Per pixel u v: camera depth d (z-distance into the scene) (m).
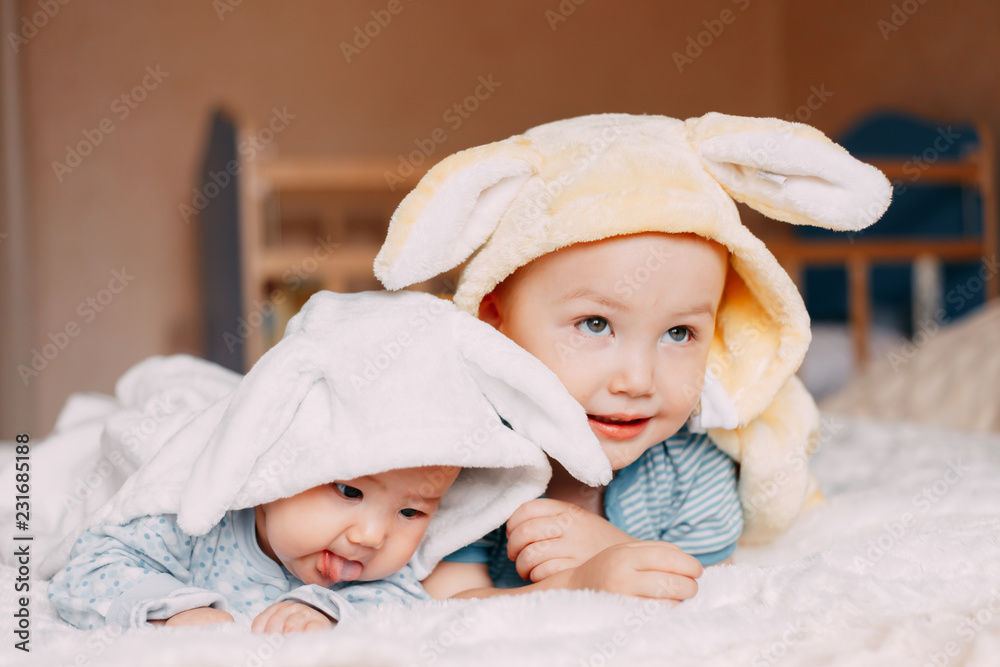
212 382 0.95
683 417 0.71
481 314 0.75
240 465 0.59
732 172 0.70
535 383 0.62
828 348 2.82
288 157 3.43
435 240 0.65
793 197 0.69
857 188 0.68
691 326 0.69
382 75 3.51
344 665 0.47
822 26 3.51
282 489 0.60
